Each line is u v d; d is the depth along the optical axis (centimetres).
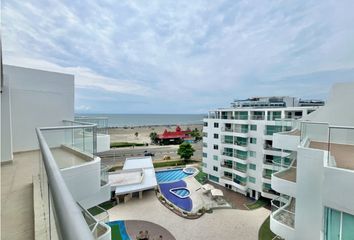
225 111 2103
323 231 390
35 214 270
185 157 3081
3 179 442
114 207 1535
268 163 1672
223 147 2066
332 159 433
